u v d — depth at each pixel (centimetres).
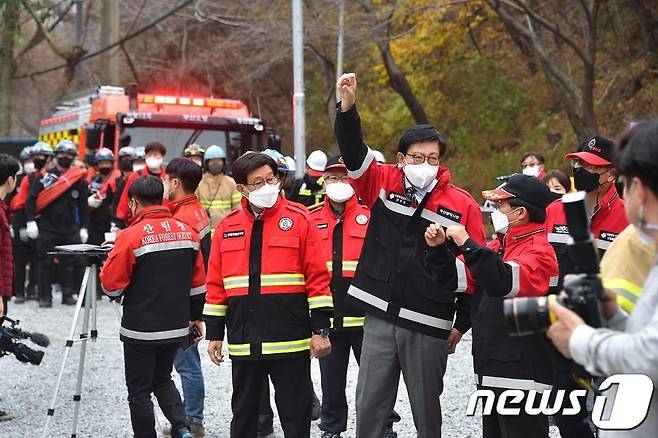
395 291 565
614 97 2278
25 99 4734
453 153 2716
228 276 587
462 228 496
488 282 487
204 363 1068
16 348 774
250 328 579
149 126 1662
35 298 1625
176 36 3703
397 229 570
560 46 2469
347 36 2623
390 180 575
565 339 309
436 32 2530
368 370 576
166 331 654
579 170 634
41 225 1492
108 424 809
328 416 737
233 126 1702
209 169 1149
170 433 725
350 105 552
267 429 741
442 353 568
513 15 2450
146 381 656
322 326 579
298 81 1827
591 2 1950
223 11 3406
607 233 637
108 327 1302
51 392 930
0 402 893
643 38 2195
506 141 2620
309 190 908
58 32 4347
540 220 527
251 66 3266
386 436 728
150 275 652
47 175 1488
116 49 2588
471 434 755
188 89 3741
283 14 2945
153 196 662
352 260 739
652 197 303
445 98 2817
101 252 716
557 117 2464
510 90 2655
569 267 654
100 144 1694
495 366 525
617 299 332
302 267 585
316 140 3516
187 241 673
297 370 585
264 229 584
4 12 2805
